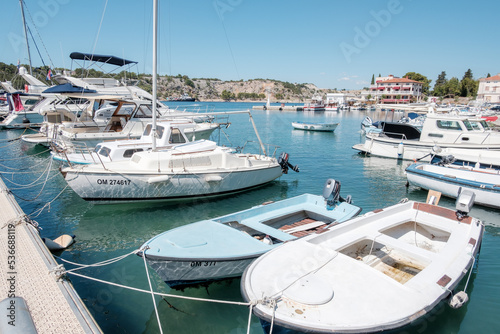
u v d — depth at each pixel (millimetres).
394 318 4113
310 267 5066
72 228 9570
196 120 22016
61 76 18938
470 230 6723
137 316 5832
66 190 12781
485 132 16938
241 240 6527
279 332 4316
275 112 70375
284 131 35438
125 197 10641
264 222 8320
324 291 4457
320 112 74438
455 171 12625
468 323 5633
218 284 6559
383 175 16109
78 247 8484
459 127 17594
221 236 6633
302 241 5828
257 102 148750
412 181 13164
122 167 10852
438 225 6996
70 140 14984
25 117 28312
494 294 6508
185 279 6062
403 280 5832
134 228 9688
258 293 4465
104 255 8078
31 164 17312
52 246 8195
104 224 9875
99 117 19656
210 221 7336
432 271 5234
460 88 99938
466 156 14820
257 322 5801
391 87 89125
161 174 10594
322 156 21172
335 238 6270
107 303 6148
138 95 21172
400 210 7770
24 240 6375
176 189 11016
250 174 12492
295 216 9000
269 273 4902
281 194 12938
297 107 78938
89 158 12516
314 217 9047
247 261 6082
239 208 11328
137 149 12461
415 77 115875
